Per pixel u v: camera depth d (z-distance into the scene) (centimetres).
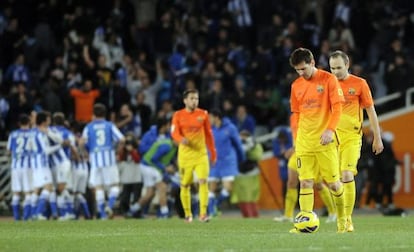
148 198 8056
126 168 8319
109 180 7788
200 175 6544
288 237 4353
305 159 4575
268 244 3947
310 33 10450
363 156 9062
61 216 7944
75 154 7975
